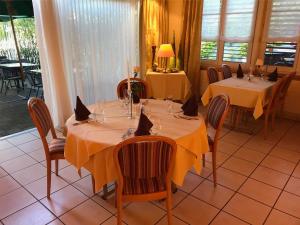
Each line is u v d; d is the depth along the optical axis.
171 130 1.89
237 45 4.60
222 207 2.09
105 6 4.00
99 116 2.21
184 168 1.83
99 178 1.78
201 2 4.62
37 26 3.21
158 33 4.95
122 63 4.52
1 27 5.22
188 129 1.91
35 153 2.98
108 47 4.21
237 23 4.48
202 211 2.04
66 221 1.93
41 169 2.65
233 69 4.73
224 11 4.55
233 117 3.75
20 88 6.04
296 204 2.13
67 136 1.93
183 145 1.77
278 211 2.05
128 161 1.49
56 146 2.19
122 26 4.37
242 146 3.22
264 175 2.57
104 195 2.16
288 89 4.12
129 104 2.44
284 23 4.01
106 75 4.30
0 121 4.04
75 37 3.65
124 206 2.09
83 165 1.83
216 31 4.76
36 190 2.30
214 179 2.34
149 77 4.42
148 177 1.59
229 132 3.64
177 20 5.03
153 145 1.44
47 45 3.28
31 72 5.21
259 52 4.39
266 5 4.11
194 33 4.79
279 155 3.00
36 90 5.77
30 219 1.95
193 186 2.37
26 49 5.38
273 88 3.28
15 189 2.31
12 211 2.04
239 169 2.68
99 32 3.99
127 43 4.54
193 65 4.99
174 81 4.45
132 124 2.02
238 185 2.39
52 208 2.07
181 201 2.16
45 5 3.15
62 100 3.60
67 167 2.68
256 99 3.26
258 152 3.07
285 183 2.44
